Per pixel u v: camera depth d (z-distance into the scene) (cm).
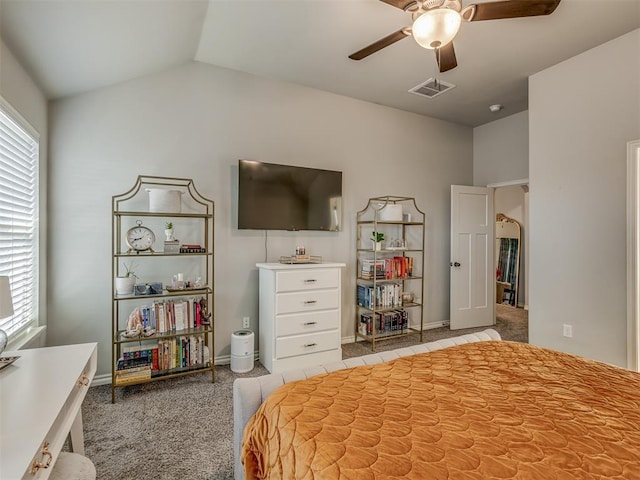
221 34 276
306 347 318
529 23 255
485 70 330
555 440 100
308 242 374
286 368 309
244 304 339
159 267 303
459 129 488
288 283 310
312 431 106
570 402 124
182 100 313
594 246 291
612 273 280
